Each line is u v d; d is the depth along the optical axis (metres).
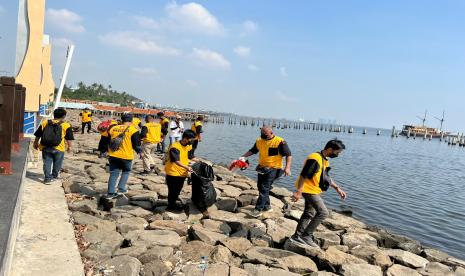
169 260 5.34
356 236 7.72
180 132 16.22
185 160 7.45
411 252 7.66
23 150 7.81
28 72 11.69
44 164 8.20
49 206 6.64
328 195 15.02
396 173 25.19
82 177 9.53
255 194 10.12
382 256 6.62
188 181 8.98
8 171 5.53
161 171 12.18
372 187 18.28
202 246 5.95
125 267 4.80
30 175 8.91
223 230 6.97
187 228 6.73
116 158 7.63
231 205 8.49
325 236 7.34
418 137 123.62
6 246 3.08
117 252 5.33
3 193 4.45
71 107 66.44
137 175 11.20
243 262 5.74
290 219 8.26
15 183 4.98
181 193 9.24
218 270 5.14
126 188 8.76
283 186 16.09
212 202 7.70
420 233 10.97
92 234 5.79
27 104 11.77
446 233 11.20
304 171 6.23
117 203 7.74
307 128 130.88
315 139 64.31
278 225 7.58
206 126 79.75
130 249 5.44
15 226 4.16
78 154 14.42
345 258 6.29
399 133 139.88
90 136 22.78
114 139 7.62
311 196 6.27
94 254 5.07
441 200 16.52
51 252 4.81
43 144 8.15
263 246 6.50
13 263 4.36
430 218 12.90
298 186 6.26
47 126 8.18
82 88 129.25
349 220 9.34
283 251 6.14
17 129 7.68
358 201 14.48
